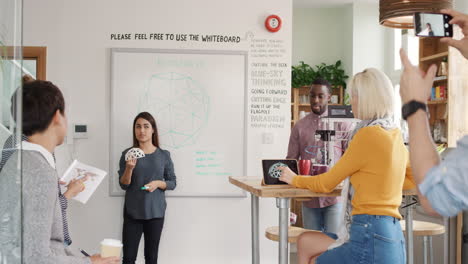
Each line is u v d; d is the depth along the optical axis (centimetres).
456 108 524
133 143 422
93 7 444
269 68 456
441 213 109
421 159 116
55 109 171
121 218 443
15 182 112
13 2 111
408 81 122
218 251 451
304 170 270
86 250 441
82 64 443
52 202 155
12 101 111
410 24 304
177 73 448
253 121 456
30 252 148
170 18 449
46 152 167
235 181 299
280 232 258
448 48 526
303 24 907
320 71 881
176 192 446
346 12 888
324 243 254
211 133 450
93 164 442
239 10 454
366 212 226
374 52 865
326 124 349
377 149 225
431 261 364
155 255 407
